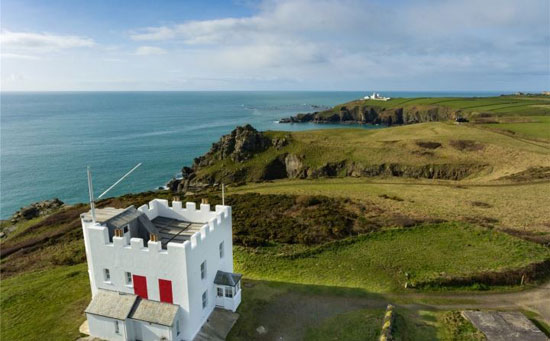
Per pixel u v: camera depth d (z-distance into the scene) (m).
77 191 99.19
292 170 111.88
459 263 35.19
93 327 24.25
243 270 35.88
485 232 41.22
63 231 55.31
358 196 62.19
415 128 125.56
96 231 23.83
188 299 23.06
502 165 80.31
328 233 44.84
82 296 31.70
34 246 49.50
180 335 23.86
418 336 24.70
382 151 103.88
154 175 118.56
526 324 25.11
